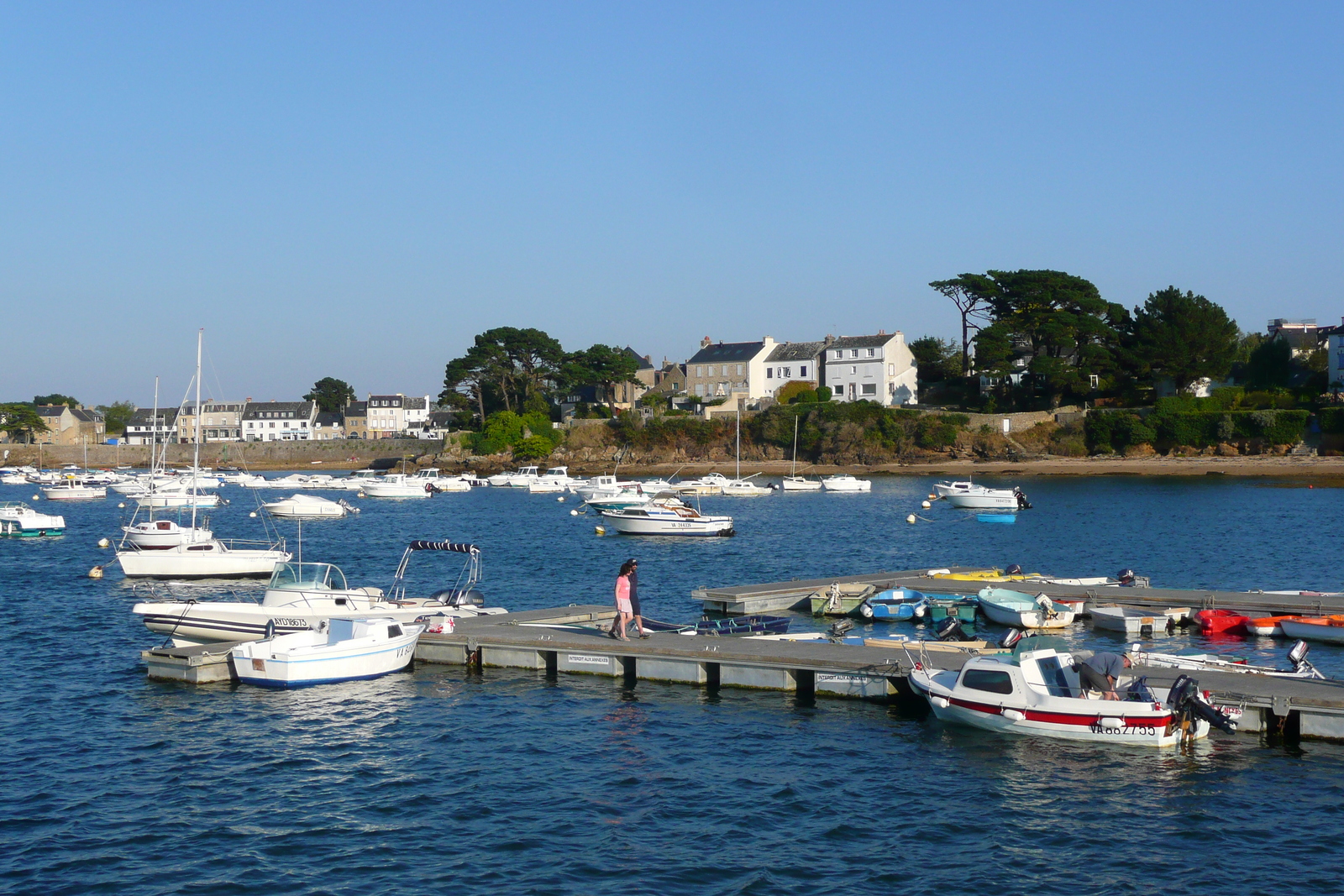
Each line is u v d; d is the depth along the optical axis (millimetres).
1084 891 16266
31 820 19000
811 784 20531
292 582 33156
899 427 130875
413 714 25141
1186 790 19953
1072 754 21922
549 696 26625
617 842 18016
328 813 19297
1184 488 99562
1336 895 16078
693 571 51500
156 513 92062
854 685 25953
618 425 149250
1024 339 136875
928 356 152250
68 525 82812
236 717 24906
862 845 17891
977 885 16453
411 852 17672
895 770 21203
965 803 19547
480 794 20203
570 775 21141
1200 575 47344
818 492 107750
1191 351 125375
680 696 26547
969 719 23375
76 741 23219
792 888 16359
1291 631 32969
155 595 43469
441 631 30609
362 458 176875
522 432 151250
